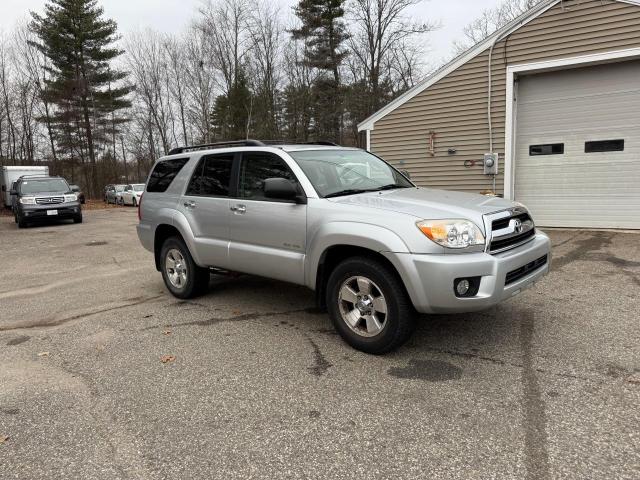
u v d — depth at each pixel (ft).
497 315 15.16
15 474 8.11
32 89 122.52
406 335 11.83
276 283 20.81
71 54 116.26
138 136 133.49
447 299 10.87
